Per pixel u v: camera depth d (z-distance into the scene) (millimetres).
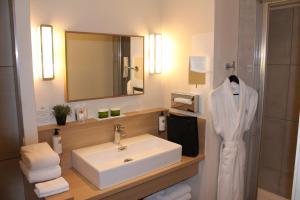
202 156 2264
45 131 1838
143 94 2477
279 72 2387
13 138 1824
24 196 1909
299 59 2289
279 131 2477
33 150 1606
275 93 2436
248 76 2357
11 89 1782
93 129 2090
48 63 1835
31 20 1770
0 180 1808
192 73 2307
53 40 1874
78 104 2068
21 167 1672
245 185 2547
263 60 2332
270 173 2588
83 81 2055
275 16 2297
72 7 1942
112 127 2199
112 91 2238
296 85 2330
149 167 1891
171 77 2510
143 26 2379
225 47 2230
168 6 2422
